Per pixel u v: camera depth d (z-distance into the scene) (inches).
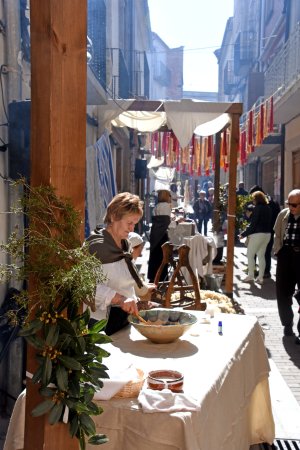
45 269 71.7
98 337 76.4
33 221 73.7
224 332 126.1
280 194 756.0
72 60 75.7
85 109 78.4
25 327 71.9
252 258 412.8
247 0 1325.0
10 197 168.4
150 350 110.5
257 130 374.9
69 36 74.8
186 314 126.1
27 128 166.1
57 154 74.4
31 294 72.9
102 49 404.5
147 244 684.1
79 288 71.2
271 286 397.4
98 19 403.2
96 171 256.4
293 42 596.1
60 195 75.2
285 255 255.8
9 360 158.1
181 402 83.2
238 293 370.6
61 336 73.3
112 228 126.0
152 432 80.3
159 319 126.8
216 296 215.8
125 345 113.7
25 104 165.2
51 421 72.2
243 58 1279.5
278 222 262.5
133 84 778.8
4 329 153.2
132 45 742.5
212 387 92.0
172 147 469.1
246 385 121.4
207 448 86.5
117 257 124.7
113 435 83.5
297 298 253.6
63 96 74.8
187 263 182.1
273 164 892.0
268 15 1007.6
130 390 86.7
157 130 399.9
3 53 169.3
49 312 72.6
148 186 978.1
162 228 336.2
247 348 123.6
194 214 803.4
